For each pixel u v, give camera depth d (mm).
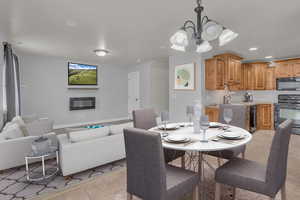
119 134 2609
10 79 3422
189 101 4270
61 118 5449
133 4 1921
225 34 1754
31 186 2061
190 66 4223
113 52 4344
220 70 4070
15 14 2174
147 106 6105
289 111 4562
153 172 1201
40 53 4465
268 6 1929
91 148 2312
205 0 1805
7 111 3357
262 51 4070
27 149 2508
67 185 2090
